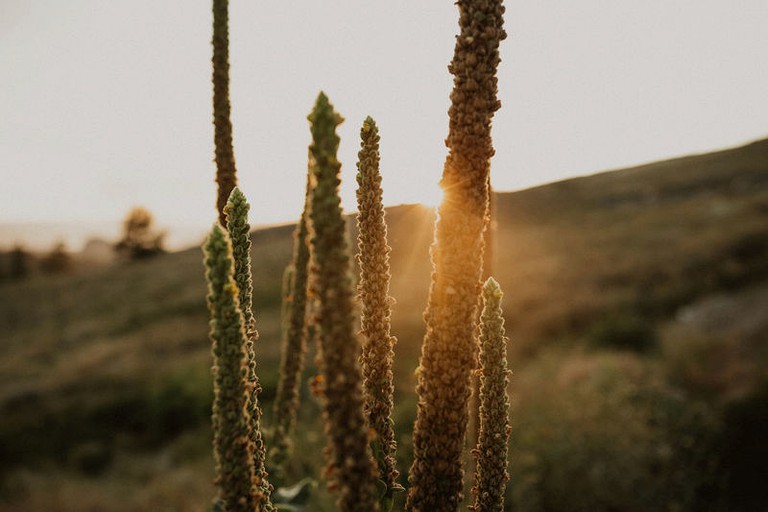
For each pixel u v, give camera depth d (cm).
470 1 104
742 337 1224
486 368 129
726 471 710
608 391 926
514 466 726
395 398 754
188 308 2944
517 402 952
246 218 111
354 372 79
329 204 77
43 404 1775
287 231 4078
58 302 4303
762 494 670
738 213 3234
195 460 1213
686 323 1509
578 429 773
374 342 129
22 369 2428
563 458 715
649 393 925
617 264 2261
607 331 1384
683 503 672
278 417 263
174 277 4325
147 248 6175
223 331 91
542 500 678
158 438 1395
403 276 1711
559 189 5500
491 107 106
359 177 127
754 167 5178
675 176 5403
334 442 80
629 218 3800
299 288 256
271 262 3067
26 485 1172
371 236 128
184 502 958
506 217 4400
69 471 1280
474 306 108
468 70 105
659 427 815
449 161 108
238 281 110
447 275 107
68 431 1491
